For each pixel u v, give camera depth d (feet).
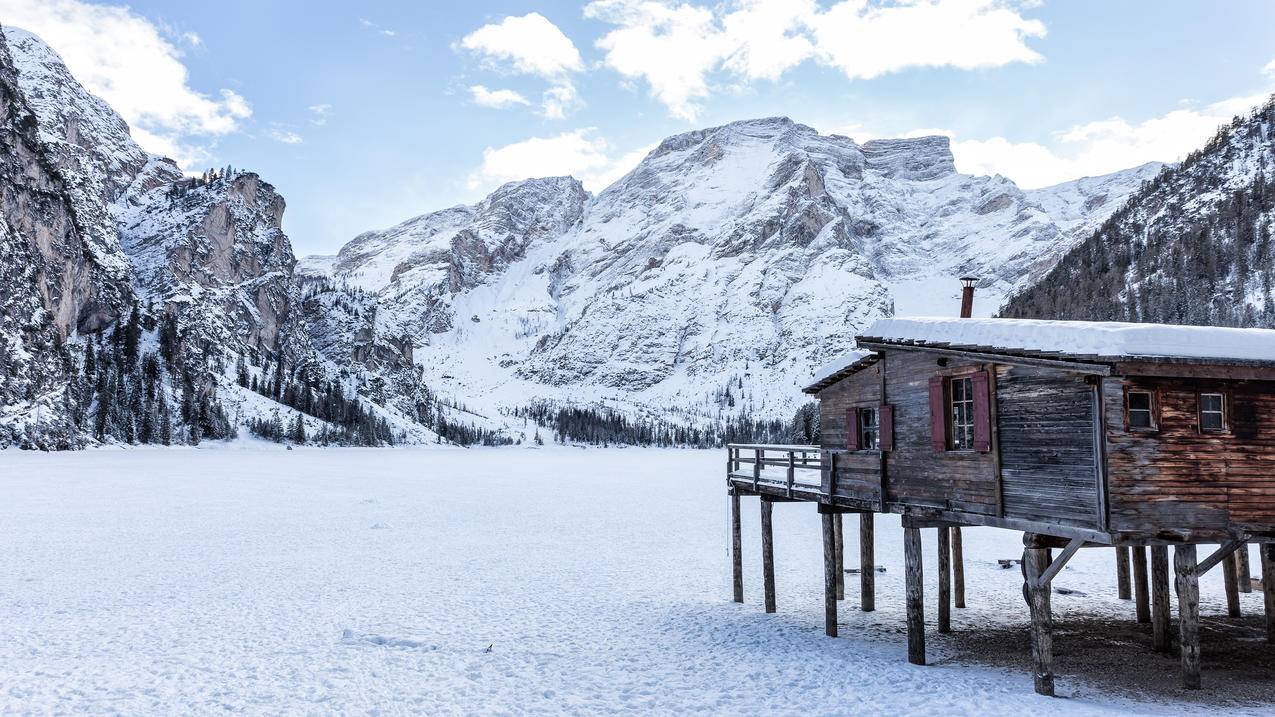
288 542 159.84
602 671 74.54
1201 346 58.13
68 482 299.38
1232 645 83.05
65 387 602.85
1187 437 58.65
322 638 86.02
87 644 82.17
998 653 80.53
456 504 253.03
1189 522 57.88
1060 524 59.57
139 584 114.83
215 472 389.80
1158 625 80.84
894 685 68.44
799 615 98.94
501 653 80.79
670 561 141.38
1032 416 62.80
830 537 88.84
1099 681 69.56
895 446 78.18
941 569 90.68
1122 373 56.13
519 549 155.02
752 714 62.03
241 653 79.41
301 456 643.45
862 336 81.51
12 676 70.59
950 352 69.92
